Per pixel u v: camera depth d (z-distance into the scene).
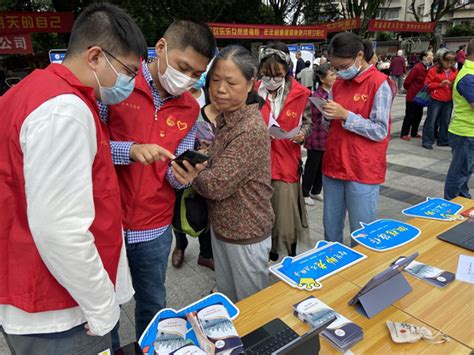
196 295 2.41
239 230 1.58
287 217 2.31
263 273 1.71
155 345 1.10
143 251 1.50
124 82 1.05
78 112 0.83
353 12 17.02
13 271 0.88
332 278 1.44
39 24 6.14
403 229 1.82
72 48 0.98
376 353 1.06
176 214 1.64
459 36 28.53
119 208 1.05
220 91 1.43
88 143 0.85
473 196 3.87
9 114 0.85
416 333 1.11
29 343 0.94
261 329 1.14
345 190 2.29
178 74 1.33
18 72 8.70
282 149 2.26
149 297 1.62
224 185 1.44
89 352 1.01
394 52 23.75
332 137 2.27
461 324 1.17
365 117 2.13
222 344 1.07
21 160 0.82
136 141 1.41
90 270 0.84
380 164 2.16
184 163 1.29
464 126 3.16
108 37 0.96
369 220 2.25
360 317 1.21
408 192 4.12
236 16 16.75
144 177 1.42
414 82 6.03
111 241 1.01
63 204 0.78
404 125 6.35
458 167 3.29
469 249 1.60
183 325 1.18
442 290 1.34
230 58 1.39
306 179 3.82
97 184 0.96
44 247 0.78
